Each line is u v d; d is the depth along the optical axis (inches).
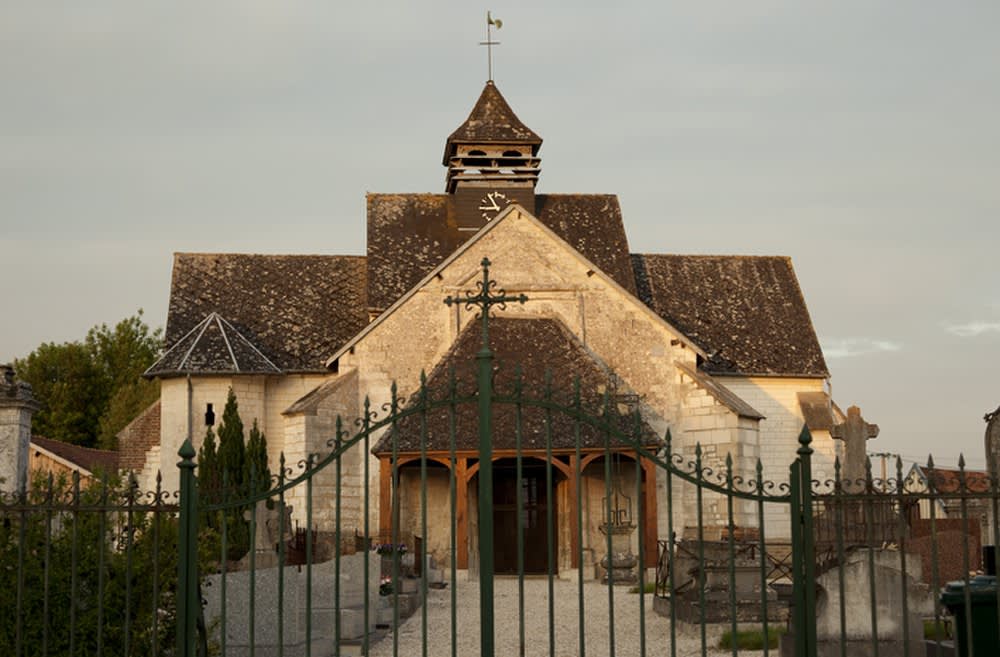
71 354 2706.7
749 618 776.9
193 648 446.9
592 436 1270.9
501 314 1475.1
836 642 634.2
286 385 1505.9
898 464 462.3
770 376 1635.1
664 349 1478.8
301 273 1691.7
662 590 914.7
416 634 838.5
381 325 1464.1
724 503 1396.4
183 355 1464.1
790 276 1825.8
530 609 960.9
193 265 1676.9
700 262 1831.9
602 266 1668.3
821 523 807.7
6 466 778.2
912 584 647.1
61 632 519.5
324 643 754.2
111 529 545.0
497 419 1284.4
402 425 1290.6
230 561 911.0
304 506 1358.3
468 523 1353.3
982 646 506.9
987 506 853.8
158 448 1508.4
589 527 1354.6
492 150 1720.0
